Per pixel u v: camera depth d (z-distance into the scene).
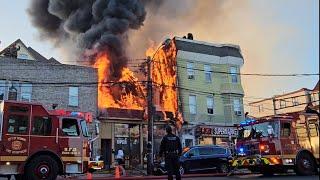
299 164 15.80
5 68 26.62
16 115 13.47
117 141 28.92
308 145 16.23
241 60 36.88
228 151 21.38
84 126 14.78
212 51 36.12
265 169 16.39
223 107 35.25
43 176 13.38
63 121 14.34
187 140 32.38
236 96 35.78
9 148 13.06
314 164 16.16
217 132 33.59
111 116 28.88
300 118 16.44
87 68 29.72
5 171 12.95
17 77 26.89
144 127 30.22
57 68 28.47
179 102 33.09
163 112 31.89
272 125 15.73
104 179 15.66
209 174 18.92
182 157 19.98
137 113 29.97
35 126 13.71
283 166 15.47
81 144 14.49
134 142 29.64
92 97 29.22
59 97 27.97
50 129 13.95
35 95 27.22
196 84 34.56
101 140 28.58
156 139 30.64
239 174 18.66
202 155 20.52
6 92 26.33
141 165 28.97
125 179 16.12
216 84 35.56
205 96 34.75
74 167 14.17
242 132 16.70
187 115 33.25
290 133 15.98
